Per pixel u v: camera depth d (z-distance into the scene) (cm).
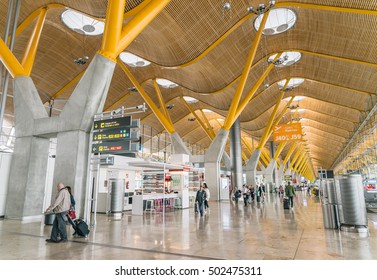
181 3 1515
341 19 1593
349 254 612
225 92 2808
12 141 2305
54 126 1180
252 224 1106
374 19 1477
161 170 1864
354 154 3800
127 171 1877
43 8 1580
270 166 4962
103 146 1044
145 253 623
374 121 2492
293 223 1129
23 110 1329
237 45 2058
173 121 4003
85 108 1085
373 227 1027
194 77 2436
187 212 1628
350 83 2405
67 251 642
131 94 3084
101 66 1069
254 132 4562
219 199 2647
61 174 1089
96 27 2045
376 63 1833
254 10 1608
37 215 1276
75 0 1442
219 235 855
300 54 2366
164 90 3206
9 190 1280
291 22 1897
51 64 2366
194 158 2816
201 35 1750
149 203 1711
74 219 839
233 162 3309
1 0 1530
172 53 1922
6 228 988
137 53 2136
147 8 1119
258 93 2953
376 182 1945
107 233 893
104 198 1575
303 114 4419
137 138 985
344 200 942
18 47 2017
